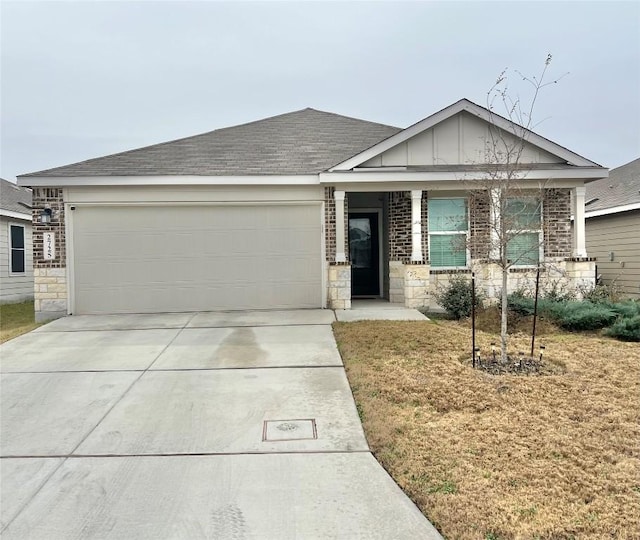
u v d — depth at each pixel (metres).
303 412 5.12
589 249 15.42
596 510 3.17
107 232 10.84
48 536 3.13
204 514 3.34
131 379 6.26
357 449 4.29
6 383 6.18
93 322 9.91
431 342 7.53
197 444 4.44
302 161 11.53
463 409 5.00
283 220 11.12
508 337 7.95
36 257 10.72
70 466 4.07
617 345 7.40
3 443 4.54
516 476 3.63
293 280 11.14
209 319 10.02
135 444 4.46
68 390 5.90
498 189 8.01
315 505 3.43
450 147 11.09
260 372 6.44
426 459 3.95
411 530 3.11
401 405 5.12
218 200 10.96
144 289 10.91
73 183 10.52
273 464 4.04
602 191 15.99
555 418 4.71
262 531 3.13
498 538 2.94
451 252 11.57
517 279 10.73
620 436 4.29
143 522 3.27
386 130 13.82
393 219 11.92
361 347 7.32
